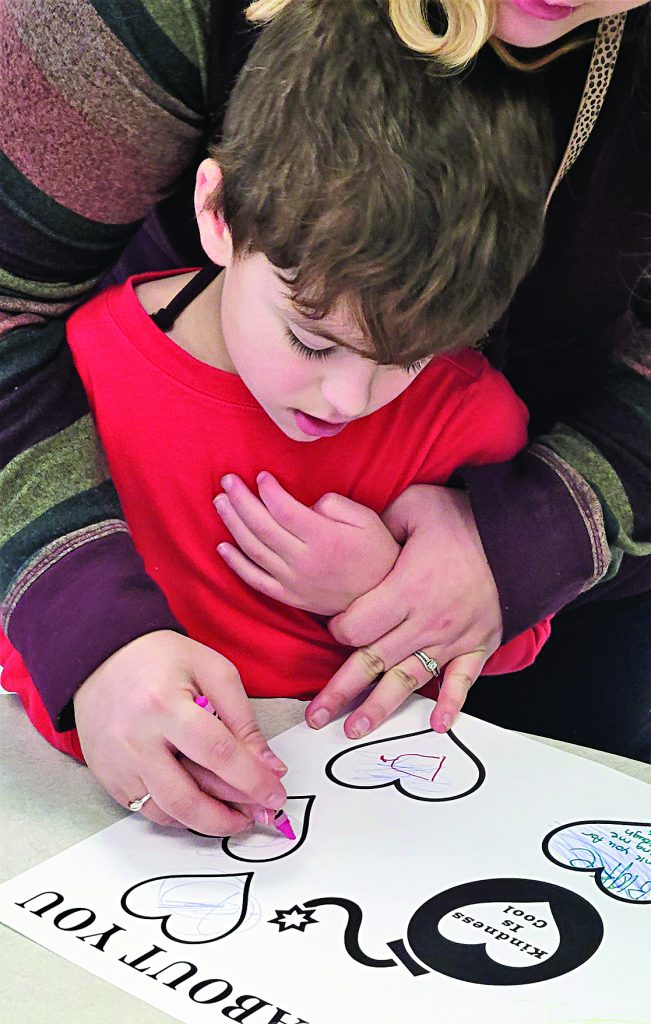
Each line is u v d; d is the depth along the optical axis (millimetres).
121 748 671
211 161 720
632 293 867
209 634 920
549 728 1079
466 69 644
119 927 592
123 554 765
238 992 550
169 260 946
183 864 646
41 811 692
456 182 635
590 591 977
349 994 552
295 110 648
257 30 705
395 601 835
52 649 718
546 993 556
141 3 687
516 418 930
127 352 878
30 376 815
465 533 868
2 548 770
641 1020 542
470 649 851
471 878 639
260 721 799
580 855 661
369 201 626
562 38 686
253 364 739
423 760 755
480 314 685
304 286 649
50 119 720
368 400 715
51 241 781
